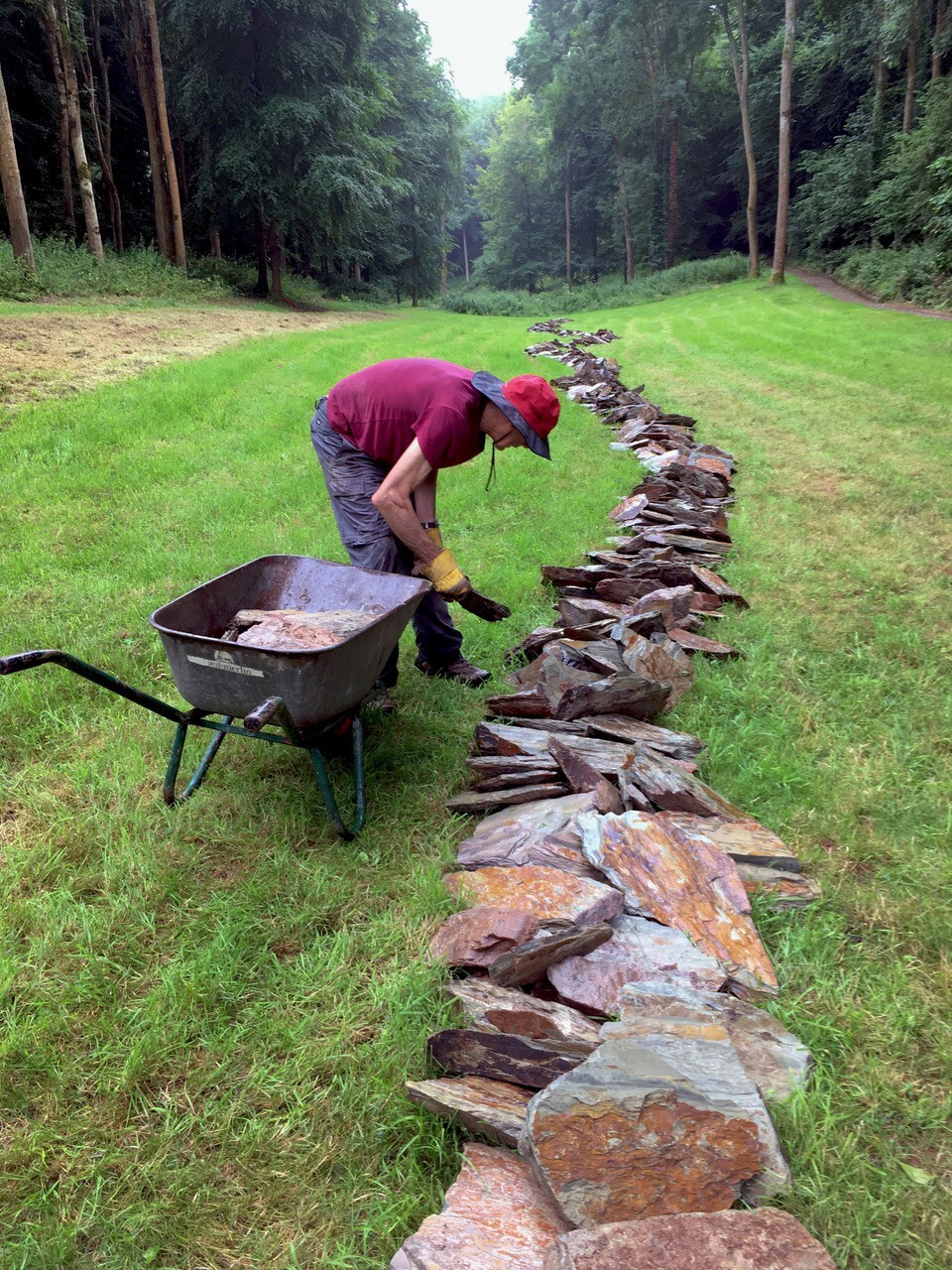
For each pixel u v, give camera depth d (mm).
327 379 11273
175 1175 1753
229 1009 2176
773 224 47156
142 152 33719
